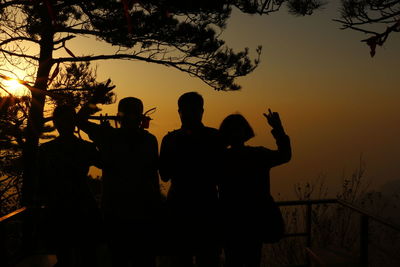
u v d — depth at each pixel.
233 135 3.09
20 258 4.05
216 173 3.05
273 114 3.02
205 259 3.13
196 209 2.99
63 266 3.28
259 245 3.13
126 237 3.05
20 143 8.22
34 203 4.15
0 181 8.52
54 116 3.09
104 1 8.74
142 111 3.03
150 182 3.09
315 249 4.35
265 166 3.10
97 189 8.56
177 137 3.02
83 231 3.19
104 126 3.05
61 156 3.12
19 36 8.93
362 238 3.91
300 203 4.30
